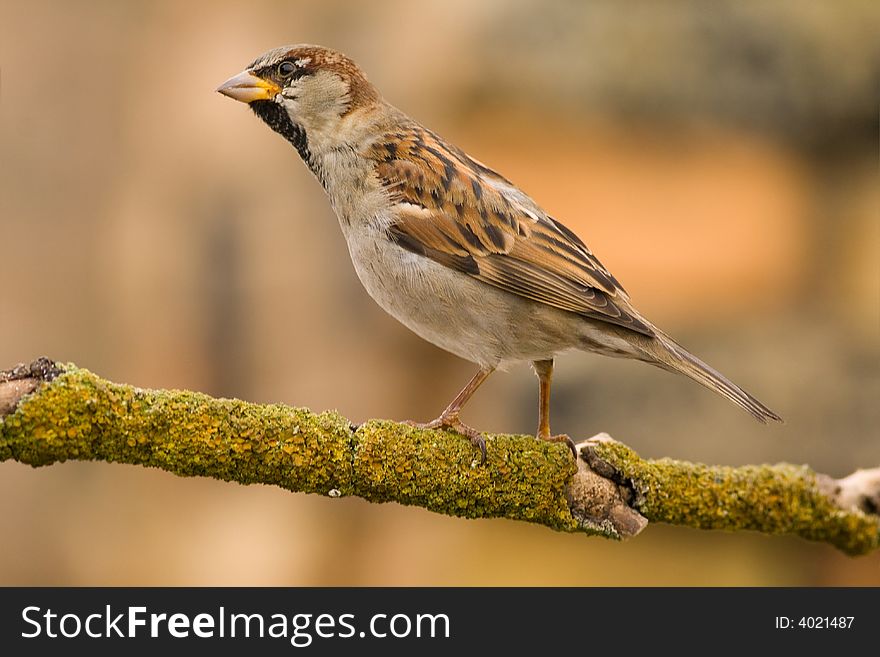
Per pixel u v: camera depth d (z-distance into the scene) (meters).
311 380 12.91
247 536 12.76
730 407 12.05
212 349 13.05
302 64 8.59
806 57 12.39
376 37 12.91
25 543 12.58
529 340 8.21
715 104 12.40
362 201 8.34
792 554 12.51
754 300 12.72
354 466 6.71
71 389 6.25
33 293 13.59
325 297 12.95
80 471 12.88
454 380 12.94
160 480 12.90
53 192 13.72
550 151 12.52
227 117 13.16
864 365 12.27
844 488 7.79
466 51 12.41
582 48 12.29
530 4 12.41
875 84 12.48
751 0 12.41
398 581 12.77
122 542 12.71
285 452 6.55
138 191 13.42
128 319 13.30
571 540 12.88
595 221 12.52
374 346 12.92
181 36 13.61
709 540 12.61
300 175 12.98
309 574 12.73
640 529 7.37
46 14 14.26
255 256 12.98
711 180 12.57
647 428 12.07
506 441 7.10
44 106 13.75
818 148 12.71
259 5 13.38
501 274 8.10
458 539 13.00
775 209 12.63
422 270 8.16
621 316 7.96
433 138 8.66
